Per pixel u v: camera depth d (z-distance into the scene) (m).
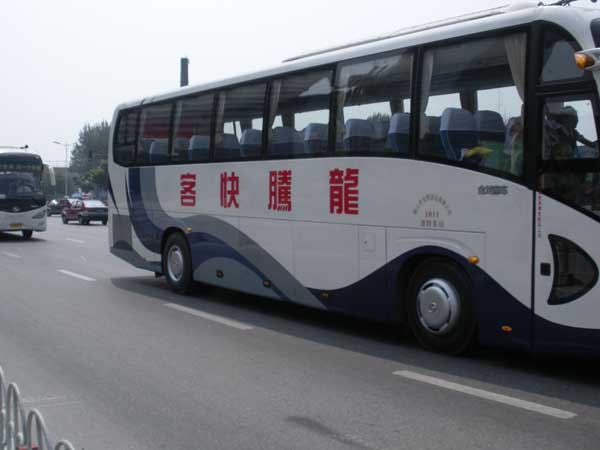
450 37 7.03
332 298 8.38
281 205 9.12
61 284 13.09
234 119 10.12
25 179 25.47
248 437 4.87
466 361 7.01
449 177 6.91
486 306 6.61
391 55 7.64
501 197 6.44
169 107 11.77
